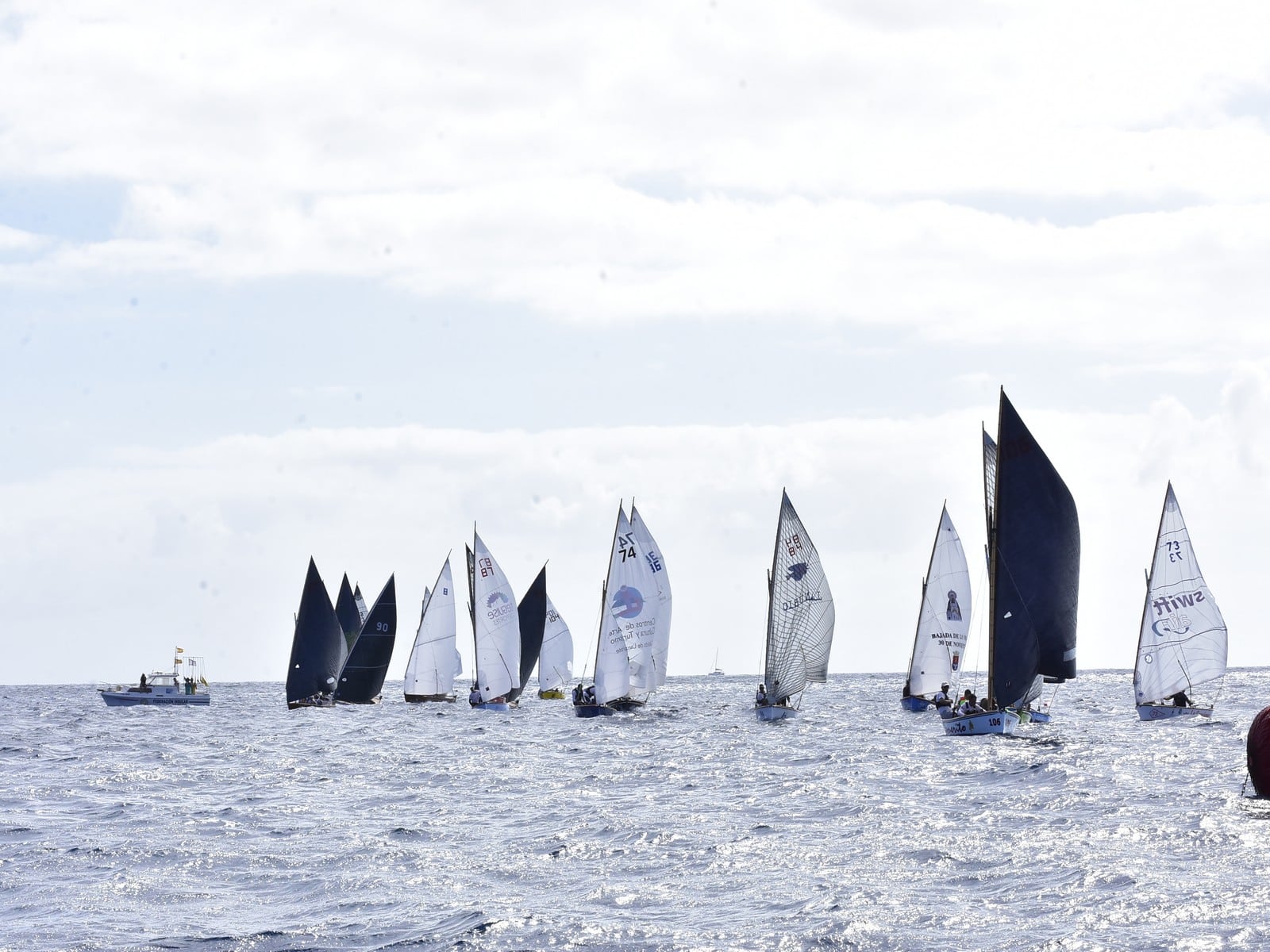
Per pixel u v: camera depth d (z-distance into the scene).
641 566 87.31
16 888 29.59
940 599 85.88
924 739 66.00
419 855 32.97
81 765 62.22
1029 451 59.06
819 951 23.11
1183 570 73.31
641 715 90.75
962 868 29.84
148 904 27.73
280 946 24.00
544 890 28.58
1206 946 22.48
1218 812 36.81
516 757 62.38
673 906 26.78
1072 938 23.22
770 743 67.06
